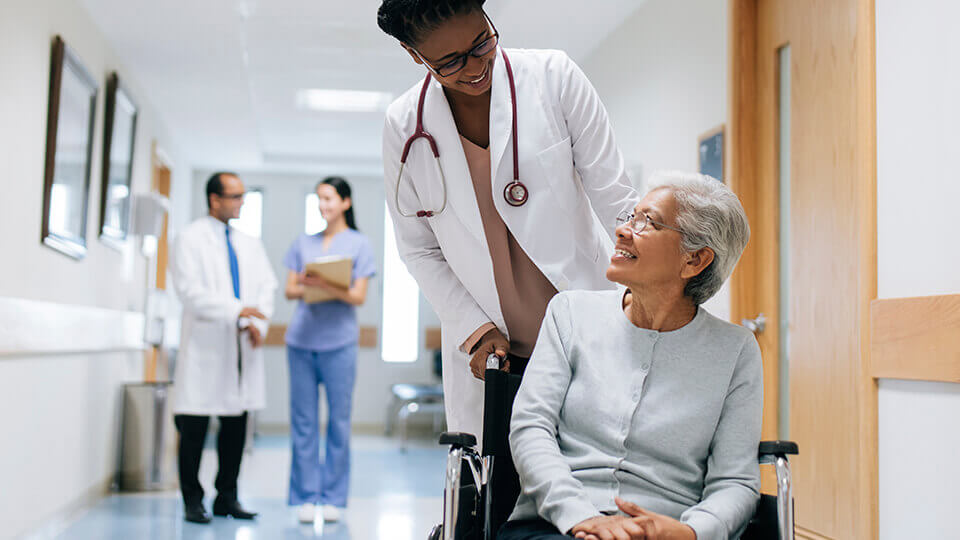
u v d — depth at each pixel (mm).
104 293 4867
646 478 1495
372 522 4137
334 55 5555
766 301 3578
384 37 5184
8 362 3287
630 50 5152
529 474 1474
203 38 4887
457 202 1870
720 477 1473
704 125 4125
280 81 6184
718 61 3980
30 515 3592
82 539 3688
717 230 1492
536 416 1542
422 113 1887
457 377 1971
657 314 1555
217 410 4137
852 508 2883
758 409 1516
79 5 4262
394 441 8203
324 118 7297
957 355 2285
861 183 2723
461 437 1450
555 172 1858
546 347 1613
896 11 2596
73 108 4090
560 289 1892
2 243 3172
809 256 3234
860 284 2715
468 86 1728
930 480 2422
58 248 3852
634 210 1552
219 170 8977
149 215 5516
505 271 1907
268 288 4473
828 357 3076
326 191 4402
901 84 2566
